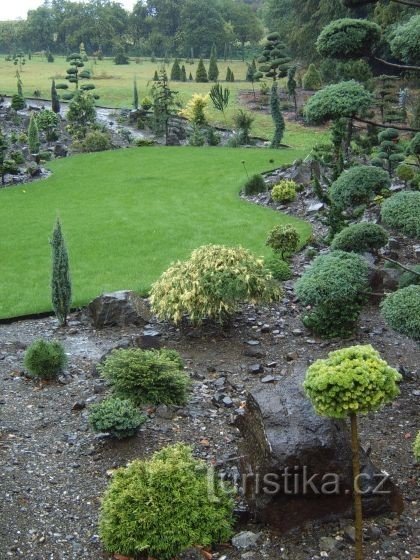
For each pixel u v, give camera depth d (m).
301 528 6.06
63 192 27.64
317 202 22.17
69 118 50.50
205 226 20.69
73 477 7.16
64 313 12.94
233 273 11.83
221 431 8.20
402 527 6.04
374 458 7.37
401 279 12.09
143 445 7.81
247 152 35.09
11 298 14.70
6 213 24.03
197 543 5.71
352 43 10.03
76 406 8.95
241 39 112.50
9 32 124.81
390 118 40.84
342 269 9.55
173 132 49.91
